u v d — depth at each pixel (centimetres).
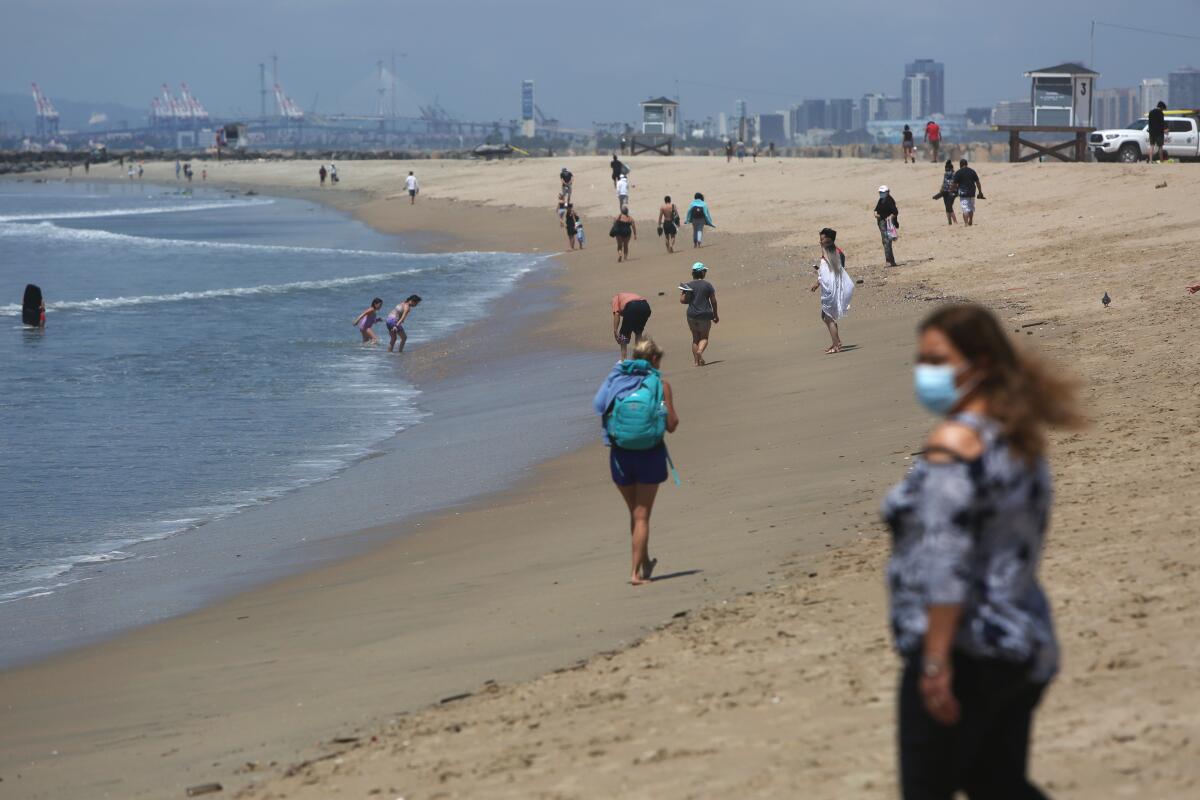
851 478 2120
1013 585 614
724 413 3066
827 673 1138
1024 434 602
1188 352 2783
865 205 8581
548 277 7269
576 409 3416
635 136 18038
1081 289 4169
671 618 1477
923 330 643
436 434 3300
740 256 6988
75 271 8631
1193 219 5472
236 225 14088
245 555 2234
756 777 901
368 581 1958
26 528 2498
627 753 1006
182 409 3766
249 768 1180
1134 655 1044
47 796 1196
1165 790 774
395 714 1277
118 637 1816
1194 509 1533
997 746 643
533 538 2094
